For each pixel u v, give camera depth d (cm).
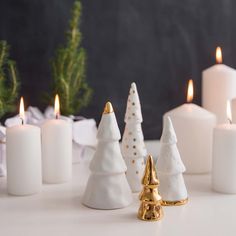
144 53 125
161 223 79
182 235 76
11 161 90
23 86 118
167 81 128
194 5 127
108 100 125
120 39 123
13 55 117
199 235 76
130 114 92
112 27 123
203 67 129
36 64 118
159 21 125
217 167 92
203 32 129
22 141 89
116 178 85
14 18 116
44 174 97
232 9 130
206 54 129
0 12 115
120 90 125
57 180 97
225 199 89
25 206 86
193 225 79
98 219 81
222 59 131
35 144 91
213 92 112
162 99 128
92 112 124
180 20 127
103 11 121
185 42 128
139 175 92
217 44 130
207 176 101
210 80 112
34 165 91
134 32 124
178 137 102
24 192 90
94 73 123
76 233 76
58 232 77
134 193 91
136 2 123
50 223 79
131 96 92
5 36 116
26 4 116
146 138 129
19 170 90
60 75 109
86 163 111
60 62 110
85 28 121
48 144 96
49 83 119
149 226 78
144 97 127
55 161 96
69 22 116
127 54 124
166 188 86
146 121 128
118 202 84
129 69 125
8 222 80
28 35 117
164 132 87
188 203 87
